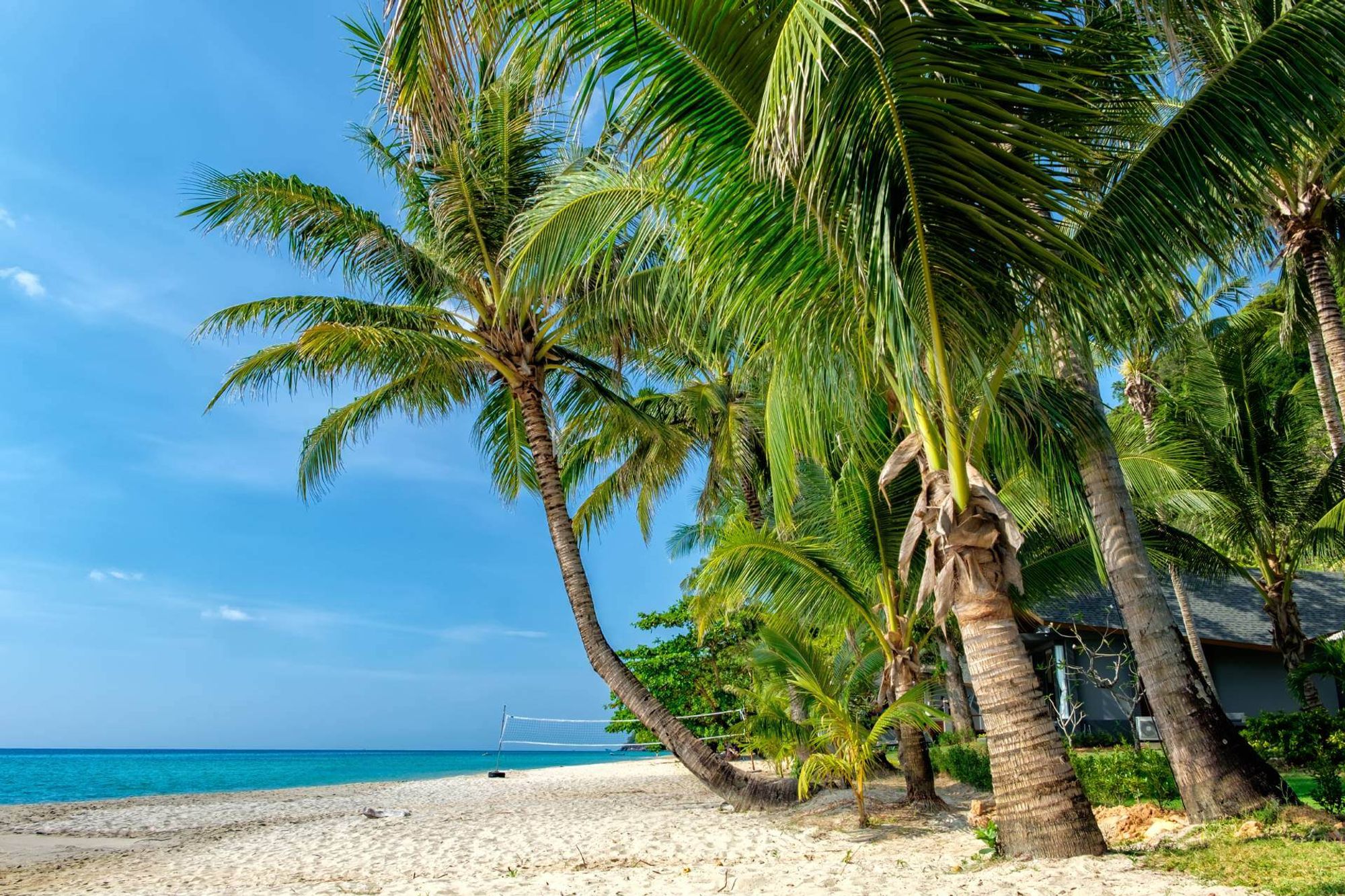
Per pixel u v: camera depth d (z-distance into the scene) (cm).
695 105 474
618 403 1461
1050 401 709
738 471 1744
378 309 1198
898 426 702
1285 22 473
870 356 607
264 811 1745
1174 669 652
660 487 1812
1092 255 509
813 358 607
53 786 3173
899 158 466
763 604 1053
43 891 845
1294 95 477
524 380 1314
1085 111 453
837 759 935
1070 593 1084
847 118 433
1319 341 1593
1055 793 549
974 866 565
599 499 1777
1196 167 509
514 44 402
